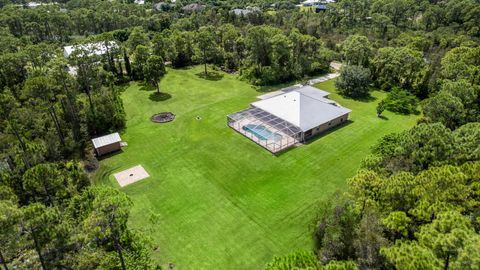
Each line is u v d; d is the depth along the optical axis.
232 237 29.30
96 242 23.02
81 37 109.56
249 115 50.94
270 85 69.38
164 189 36.12
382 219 21.45
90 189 26.67
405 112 55.31
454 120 41.44
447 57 60.16
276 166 39.81
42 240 19.95
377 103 59.41
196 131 49.06
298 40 74.00
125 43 87.19
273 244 28.42
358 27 102.12
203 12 121.19
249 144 44.94
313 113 49.69
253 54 71.75
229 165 40.25
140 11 126.94
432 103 42.44
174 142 46.19
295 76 72.75
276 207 32.81
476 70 47.66
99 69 59.94
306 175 37.97
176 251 27.89
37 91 39.88
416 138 29.12
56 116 43.19
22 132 39.12
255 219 31.34
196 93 64.75
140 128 50.56
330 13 112.06
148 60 63.06
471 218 20.19
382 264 19.59
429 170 23.75
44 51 62.53
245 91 65.81
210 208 32.97
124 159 42.28
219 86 68.81
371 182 24.50
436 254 16.56
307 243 28.36
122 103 55.72
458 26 100.31
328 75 76.06
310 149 43.62
